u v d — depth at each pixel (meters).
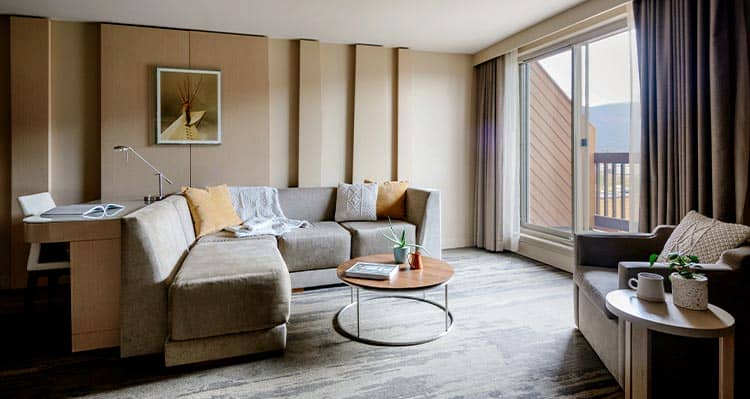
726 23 2.40
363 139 4.58
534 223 4.90
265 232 3.40
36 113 3.62
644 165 2.92
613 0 3.12
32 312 2.89
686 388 1.79
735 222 2.39
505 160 4.59
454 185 5.01
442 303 3.04
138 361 2.18
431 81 4.86
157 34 3.90
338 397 1.85
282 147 4.36
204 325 2.06
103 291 2.26
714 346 1.78
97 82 3.83
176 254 2.55
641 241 2.48
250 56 4.17
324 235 3.43
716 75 2.41
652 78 2.86
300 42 4.30
